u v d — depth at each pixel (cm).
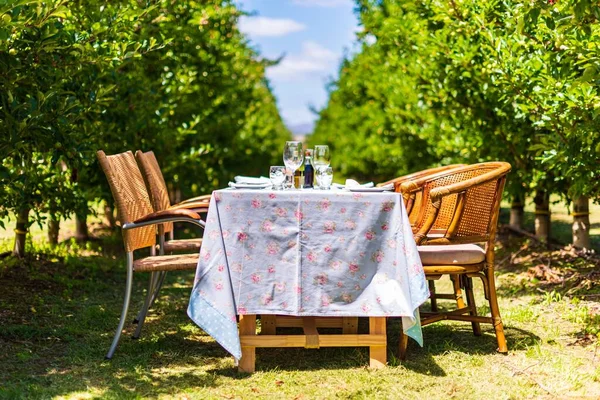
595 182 552
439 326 488
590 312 499
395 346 441
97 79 579
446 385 366
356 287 388
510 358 411
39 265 666
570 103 491
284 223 386
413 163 1044
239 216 385
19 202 584
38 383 360
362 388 360
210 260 379
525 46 573
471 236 412
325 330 488
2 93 468
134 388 357
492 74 624
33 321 482
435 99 767
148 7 615
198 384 366
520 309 520
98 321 495
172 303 562
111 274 684
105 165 409
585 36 459
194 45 945
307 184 464
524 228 940
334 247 387
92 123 641
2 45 427
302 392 355
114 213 997
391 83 969
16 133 468
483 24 619
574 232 707
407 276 382
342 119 1853
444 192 393
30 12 409
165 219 402
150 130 782
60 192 657
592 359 406
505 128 707
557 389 358
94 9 570
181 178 950
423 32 736
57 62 504
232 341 373
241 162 1422
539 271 639
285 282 386
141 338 454
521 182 732
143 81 769
